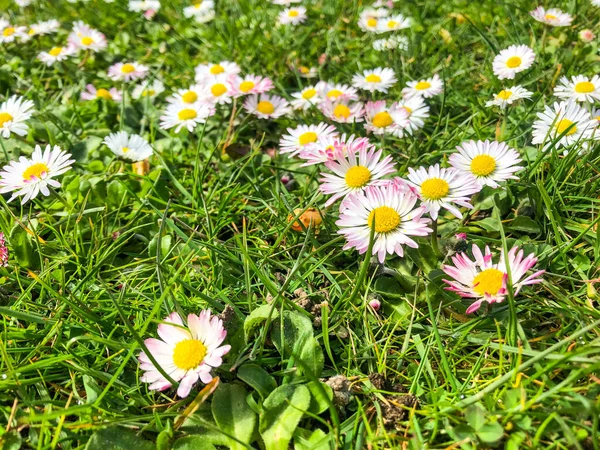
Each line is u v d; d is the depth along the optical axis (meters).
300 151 0.19
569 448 0.11
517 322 0.13
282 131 0.23
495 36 0.28
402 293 0.15
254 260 0.17
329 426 0.12
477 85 0.25
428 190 0.15
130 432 0.12
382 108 0.21
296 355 0.12
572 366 0.12
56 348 0.14
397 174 0.19
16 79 0.29
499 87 0.23
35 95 0.27
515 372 0.11
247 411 0.12
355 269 0.16
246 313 0.15
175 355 0.12
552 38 0.27
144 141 0.21
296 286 0.16
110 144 0.20
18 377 0.13
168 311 0.14
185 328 0.13
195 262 0.17
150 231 0.18
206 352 0.12
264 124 0.24
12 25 0.35
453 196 0.15
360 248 0.14
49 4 0.38
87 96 0.26
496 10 0.30
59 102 0.27
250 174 0.21
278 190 0.19
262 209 0.19
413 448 0.11
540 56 0.25
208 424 0.12
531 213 0.17
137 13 0.36
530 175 0.17
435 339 0.14
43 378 0.13
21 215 0.17
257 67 0.28
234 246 0.17
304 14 0.32
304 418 0.12
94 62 0.30
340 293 0.15
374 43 0.28
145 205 0.19
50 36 0.34
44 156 0.17
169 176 0.21
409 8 0.32
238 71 0.25
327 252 0.17
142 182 0.20
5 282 0.16
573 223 0.17
